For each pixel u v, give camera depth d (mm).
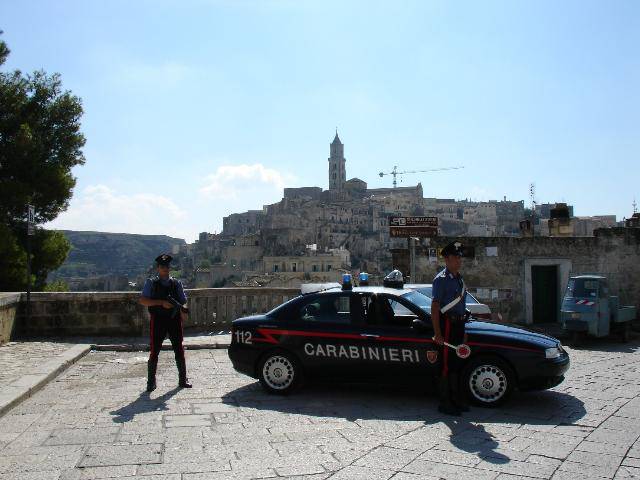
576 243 19328
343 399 8984
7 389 8961
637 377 10742
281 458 6121
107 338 15297
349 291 9430
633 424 7410
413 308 9047
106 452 6367
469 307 13086
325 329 9180
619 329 16094
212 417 7883
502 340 8484
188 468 5840
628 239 19484
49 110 26250
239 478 5547
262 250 163625
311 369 9219
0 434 7082
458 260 8281
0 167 24281
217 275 158750
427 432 7062
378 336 8930
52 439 6863
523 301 19000
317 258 127062
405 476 5535
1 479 5559
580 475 5555
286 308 9625
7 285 24000
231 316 16812
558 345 8766
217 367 11680
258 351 9391
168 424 7520
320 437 6891
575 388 9742
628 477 5504
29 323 15359
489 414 8008
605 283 15680
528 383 8344
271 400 8914
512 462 5922
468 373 8484
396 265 18781
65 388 9773
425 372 8727
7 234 23281
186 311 9906
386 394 9336
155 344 9641
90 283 147625
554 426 7336
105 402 8758
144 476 5625
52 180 25047
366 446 6523
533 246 19109
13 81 25703
